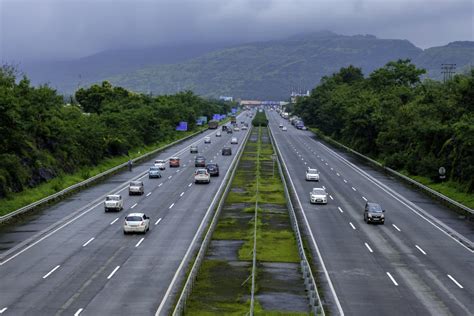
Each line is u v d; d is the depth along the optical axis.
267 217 55.53
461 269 38.28
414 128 89.19
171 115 173.12
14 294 30.89
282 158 113.12
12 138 66.19
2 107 61.88
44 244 43.47
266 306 29.42
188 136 168.38
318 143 153.62
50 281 33.53
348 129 125.88
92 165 94.38
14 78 82.69
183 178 84.75
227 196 67.62
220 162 105.56
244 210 58.50
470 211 57.41
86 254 40.34
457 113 84.81
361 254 41.94
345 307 29.89
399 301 31.06
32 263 37.78
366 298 31.52
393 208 62.59
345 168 99.50
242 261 39.06
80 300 29.97
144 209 59.19
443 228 52.69
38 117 81.38
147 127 136.50
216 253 41.22
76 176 82.50
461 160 74.31
